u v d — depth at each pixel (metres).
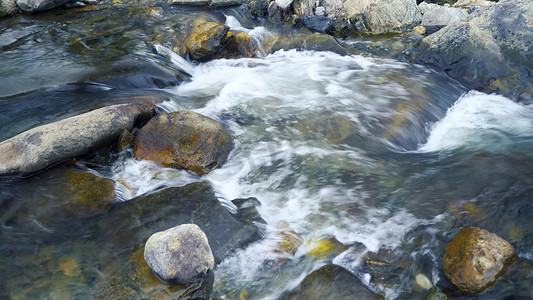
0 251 3.71
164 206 4.20
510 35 7.24
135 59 7.30
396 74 7.68
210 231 3.92
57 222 4.03
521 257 3.70
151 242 3.42
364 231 4.15
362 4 9.64
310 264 3.75
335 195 4.67
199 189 4.43
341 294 3.43
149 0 10.39
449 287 3.55
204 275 3.48
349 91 6.99
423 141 6.02
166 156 5.00
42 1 9.33
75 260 3.60
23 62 7.18
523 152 5.42
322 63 8.16
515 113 6.60
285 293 3.48
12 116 5.64
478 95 7.18
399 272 3.68
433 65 7.91
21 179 4.57
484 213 4.29
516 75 7.08
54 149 4.68
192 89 7.09
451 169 5.13
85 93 6.33
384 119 6.14
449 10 9.40
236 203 4.45
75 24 8.86
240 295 3.46
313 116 6.19
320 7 9.55
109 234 3.86
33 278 3.44
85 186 4.47
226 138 5.32
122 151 5.13
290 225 4.21
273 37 8.87
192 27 8.61
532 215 4.21
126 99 6.08
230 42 8.19
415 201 4.54
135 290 3.31
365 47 8.90
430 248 3.90
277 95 6.86
